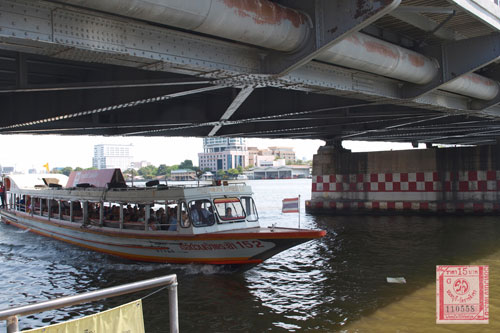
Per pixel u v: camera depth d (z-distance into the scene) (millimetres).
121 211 15555
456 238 18000
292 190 71188
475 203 24516
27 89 9367
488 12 10602
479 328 8531
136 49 7484
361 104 14320
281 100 15781
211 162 141375
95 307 10680
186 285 12039
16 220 24719
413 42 12875
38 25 6363
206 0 7133
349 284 11906
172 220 14148
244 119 16359
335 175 28609
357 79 11836
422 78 12453
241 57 9133
